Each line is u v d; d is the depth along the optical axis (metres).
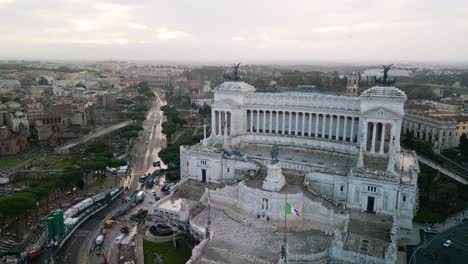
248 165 125.44
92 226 114.69
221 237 93.88
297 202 101.00
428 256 93.94
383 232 94.19
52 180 131.38
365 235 92.94
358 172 106.56
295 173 120.38
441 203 126.06
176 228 106.81
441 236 104.75
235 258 84.88
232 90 150.25
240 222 102.12
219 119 150.75
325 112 138.50
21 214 112.00
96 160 157.50
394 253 79.38
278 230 96.88
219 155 130.00
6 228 113.12
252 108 152.25
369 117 121.56
